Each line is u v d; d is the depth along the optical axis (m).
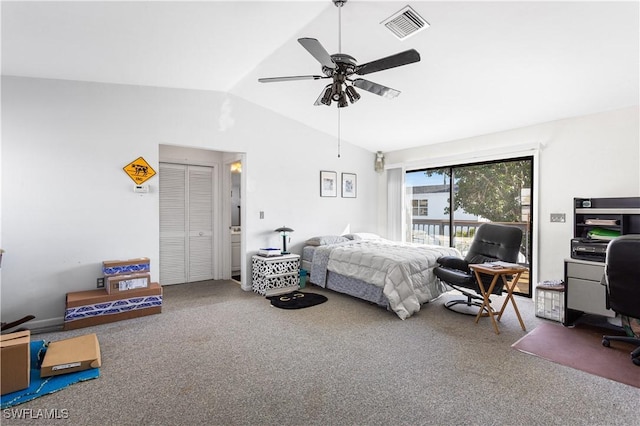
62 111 3.27
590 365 2.38
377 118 4.62
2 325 2.82
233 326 3.17
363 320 3.36
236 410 1.86
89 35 2.49
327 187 5.51
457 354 2.57
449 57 2.95
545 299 3.40
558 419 1.77
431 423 1.74
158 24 2.44
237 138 4.48
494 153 4.44
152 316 3.45
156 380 2.17
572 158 3.75
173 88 3.94
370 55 3.10
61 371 2.18
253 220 4.67
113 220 3.54
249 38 2.84
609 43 2.47
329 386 2.11
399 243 4.99
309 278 4.86
